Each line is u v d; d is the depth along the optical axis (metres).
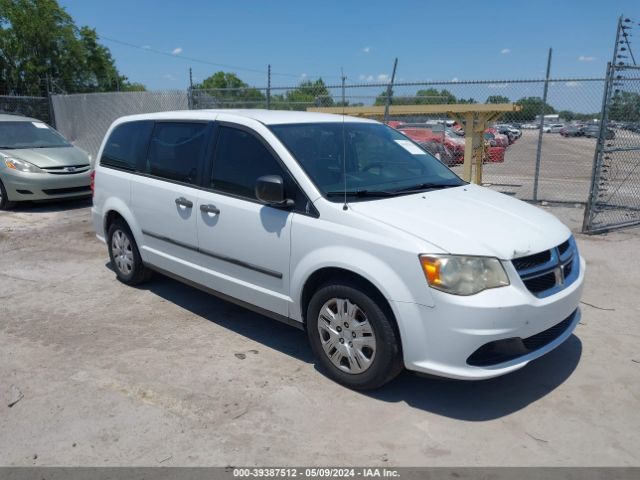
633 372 3.91
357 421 3.32
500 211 3.85
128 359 4.13
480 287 3.16
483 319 3.11
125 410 3.44
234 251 4.24
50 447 3.09
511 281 3.24
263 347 4.34
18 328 4.72
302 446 3.09
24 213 9.62
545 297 3.39
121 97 14.76
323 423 3.30
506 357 3.31
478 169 11.70
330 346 3.72
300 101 12.00
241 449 3.06
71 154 10.27
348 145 4.35
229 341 4.45
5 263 6.67
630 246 7.21
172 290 5.66
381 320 3.38
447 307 3.13
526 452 3.04
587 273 6.11
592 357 4.14
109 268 6.45
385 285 3.29
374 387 3.56
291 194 3.85
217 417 3.36
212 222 4.38
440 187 4.32
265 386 3.72
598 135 7.68
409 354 3.30
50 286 5.82
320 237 3.62
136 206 5.23
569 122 11.59
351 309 3.55
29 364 4.05
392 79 10.30
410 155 4.75
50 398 3.59
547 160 18.86
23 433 3.22
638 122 7.82
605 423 3.31
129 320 4.89
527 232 3.54
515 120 11.19
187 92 12.90
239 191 4.22
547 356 4.16
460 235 3.31
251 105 12.99
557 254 3.58
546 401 3.55
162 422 3.31
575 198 11.09
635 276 6.00
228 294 4.44
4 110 16.77
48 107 17.42
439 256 3.17
